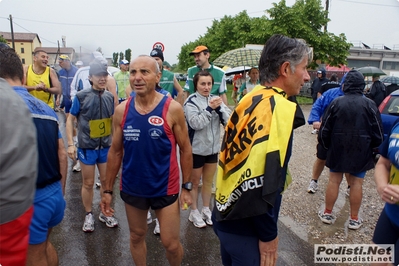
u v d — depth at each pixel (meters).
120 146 2.50
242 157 1.61
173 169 2.39
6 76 2.01
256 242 1.73
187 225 3.76
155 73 2.28
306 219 3.95
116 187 4.98
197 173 3.61
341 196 4.71
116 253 3.17
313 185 4.74
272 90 1.68
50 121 2.10
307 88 21.92
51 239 3.38
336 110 3.53
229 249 1.78
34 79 4.65
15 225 1.35
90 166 3.48
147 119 2.28
